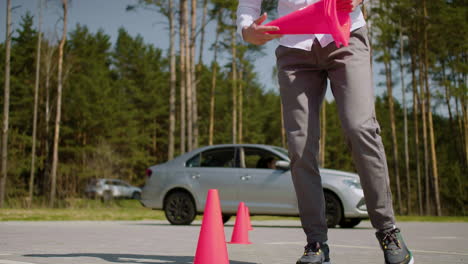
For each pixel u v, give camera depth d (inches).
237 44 976.3
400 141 1568.7
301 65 101.9
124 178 1571.1
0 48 1523.1
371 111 97.0
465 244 202.7
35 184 1359.5
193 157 380.5
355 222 360.2
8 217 415.5
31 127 1465.3
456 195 1289.4
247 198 359.6
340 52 97.6
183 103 919.0
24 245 169.5
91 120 1482.5
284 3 105.0
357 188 343.6
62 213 544.7
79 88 1520.7
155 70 2105.1
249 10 105.5
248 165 365.7
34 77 1475.1
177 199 371.9
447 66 1080.2
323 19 91.2
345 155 1935.3
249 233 268.7
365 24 101.6
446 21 991.6
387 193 97.3
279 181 352.8
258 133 2103.8
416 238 243.6
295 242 204.4
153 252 149.6
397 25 1050.7
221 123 1999.3
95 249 156.9
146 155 1761.8
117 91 1747.0
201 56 1002.1
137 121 1732.3
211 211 103.6
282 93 103.2
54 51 1108.5
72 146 1497.3
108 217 455.5
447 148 1482.5
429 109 1081.4
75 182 1058.1
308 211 101.2
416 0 987.3
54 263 114.4
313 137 101.0
